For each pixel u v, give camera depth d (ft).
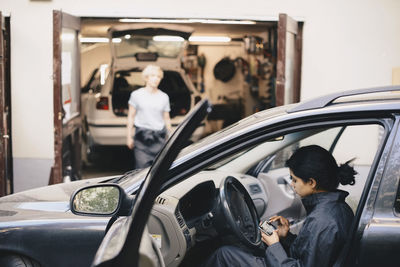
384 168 7.43
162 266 6.68
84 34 41.57
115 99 30.96
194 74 46.98
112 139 30.50
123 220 7.99
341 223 8.26
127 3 24.03
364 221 7.38
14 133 24.06
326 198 8.54
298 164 8.68
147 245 6.45
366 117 7.63
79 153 24.45
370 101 7.73
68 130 21.71
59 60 19.85
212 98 46.80
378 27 24.16
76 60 23.75
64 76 21.24
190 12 24.22
